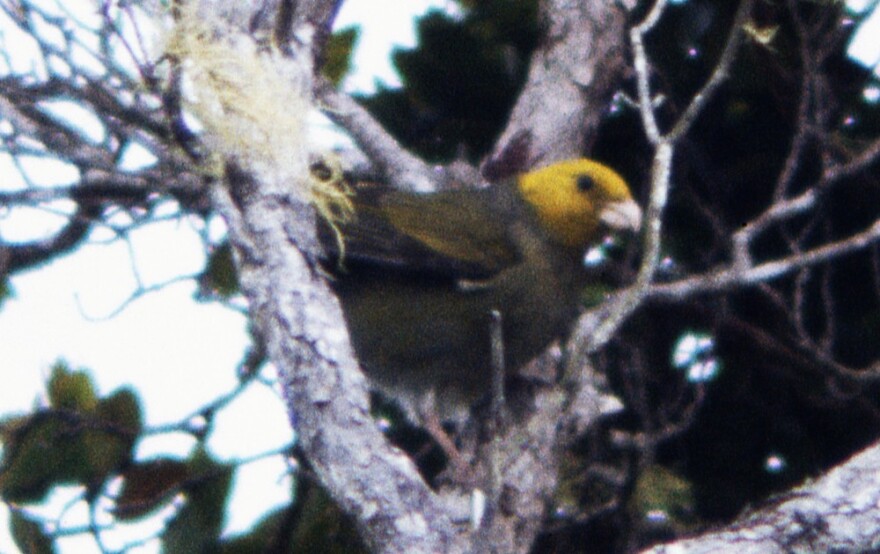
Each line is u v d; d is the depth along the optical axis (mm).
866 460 7938
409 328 11367
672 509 10750
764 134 11727
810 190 9914
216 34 7520
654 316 11133
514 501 8836
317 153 8625
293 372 7086
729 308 11430
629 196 11695
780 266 8953
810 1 11422
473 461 10664
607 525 10695
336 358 7086
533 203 11773
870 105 11609
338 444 6957
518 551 8734
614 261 12789
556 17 11727
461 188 11836
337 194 8320
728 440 11305
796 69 11336
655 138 7664
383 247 11234
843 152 11266
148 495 10266
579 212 11664
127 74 7832
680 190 11703
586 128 11797
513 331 11516
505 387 11344
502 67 12094
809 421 11289
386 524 6844
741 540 7594
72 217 9836
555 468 9062
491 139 12516
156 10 7477
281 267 7250
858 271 11438
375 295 11336
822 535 7609
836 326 11398
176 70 7266
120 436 10344
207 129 7379
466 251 11430
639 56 8055
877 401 11164
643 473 10555
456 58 12039
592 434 10617
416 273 11383
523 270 11547
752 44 11422
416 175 11703
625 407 11141
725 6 11617
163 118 8117
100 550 9977
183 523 10172
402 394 11430
